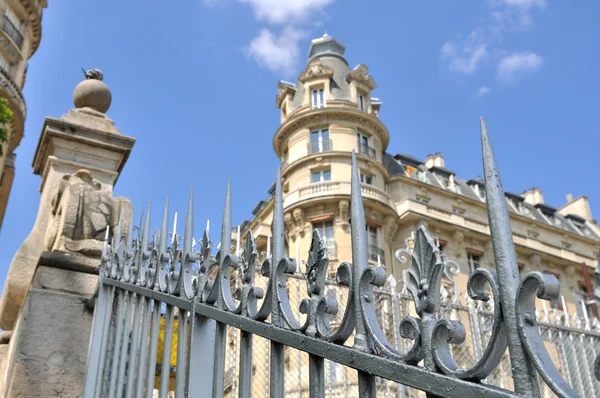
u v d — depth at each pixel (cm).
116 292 352
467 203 3275
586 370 602
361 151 2952
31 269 466
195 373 206
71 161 521
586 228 4291
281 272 169
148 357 259
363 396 129
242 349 181
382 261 2684
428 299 116
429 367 112
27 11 2664
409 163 3509
